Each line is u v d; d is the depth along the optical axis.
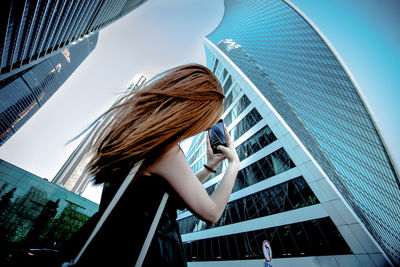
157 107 0.73
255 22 44.38
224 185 0.85
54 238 23.03
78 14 22.77
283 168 13.59
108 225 0.63
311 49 31.25
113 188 0.67
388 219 15.59
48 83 74.75
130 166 0.66
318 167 11.83
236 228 14.61
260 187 14.60
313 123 23.08
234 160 1.00
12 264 0.47
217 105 0.83
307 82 28.62
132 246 0.60
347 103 25.62
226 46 45.19
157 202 0.67
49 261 0.51
